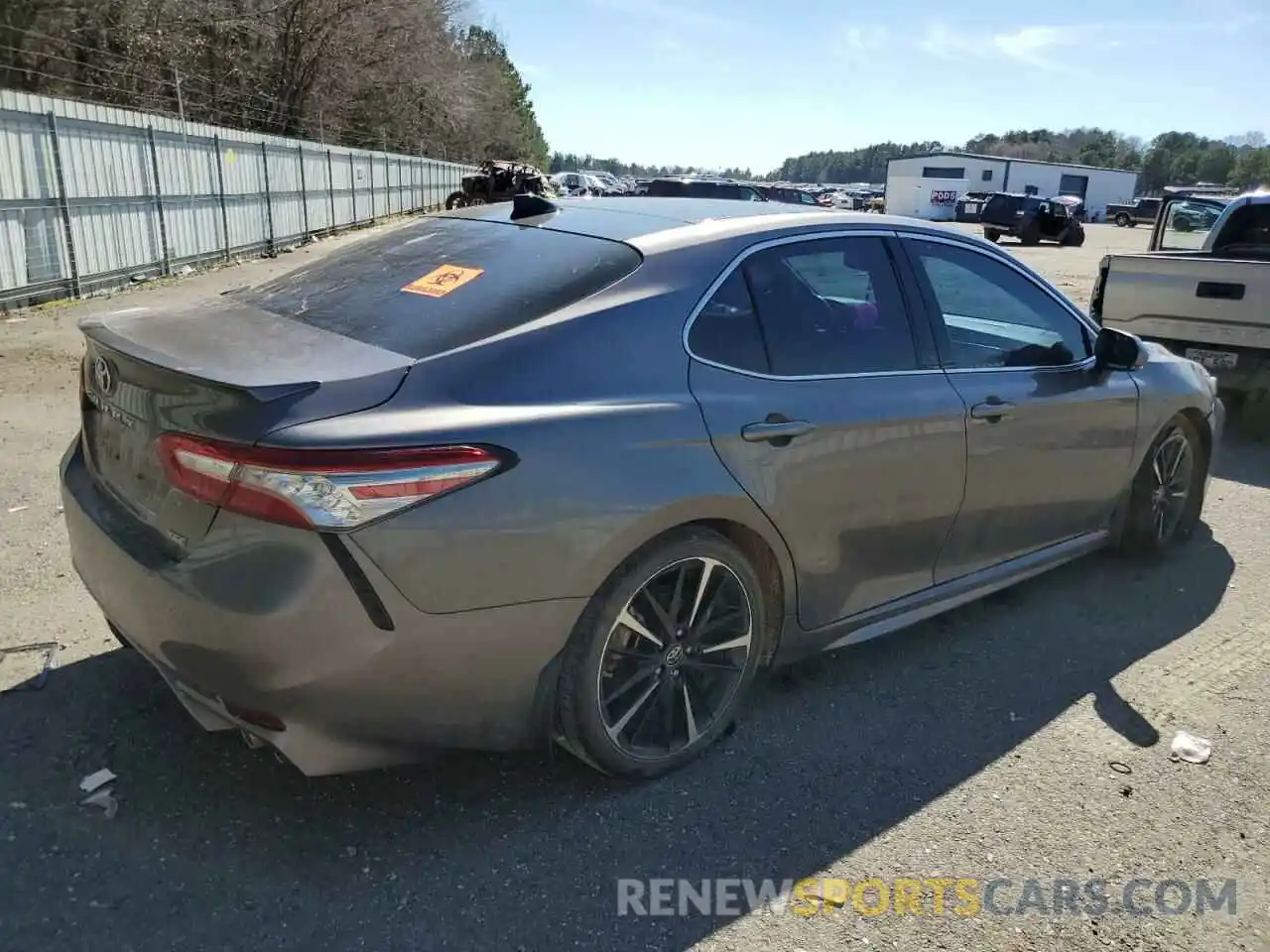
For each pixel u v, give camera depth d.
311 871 2.52
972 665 3.78
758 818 2.81
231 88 31.94
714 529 2.92
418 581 2.33
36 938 2.25
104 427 2.84
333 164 25.27
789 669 3.70
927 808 2.89
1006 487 3.78
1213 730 3.38
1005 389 3.72
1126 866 2.69
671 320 2.88
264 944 2.28
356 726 2.43
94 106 12.80
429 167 38.81
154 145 14.63
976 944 2.39
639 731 2.89
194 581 2.35
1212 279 7.51
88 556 2.76
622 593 2.69
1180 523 5.08
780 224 3.29
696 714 3.04
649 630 2.82
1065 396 3.97
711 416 2.83
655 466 2.67
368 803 2.79
